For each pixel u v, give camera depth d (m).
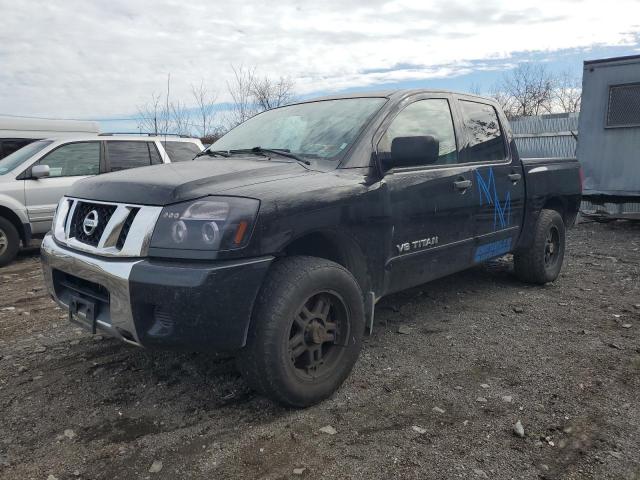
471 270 6.39
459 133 4.48
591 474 2.52
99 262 2.89
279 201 2.90
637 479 2.48
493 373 3.59
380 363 3.74
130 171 3.46
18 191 7.45
